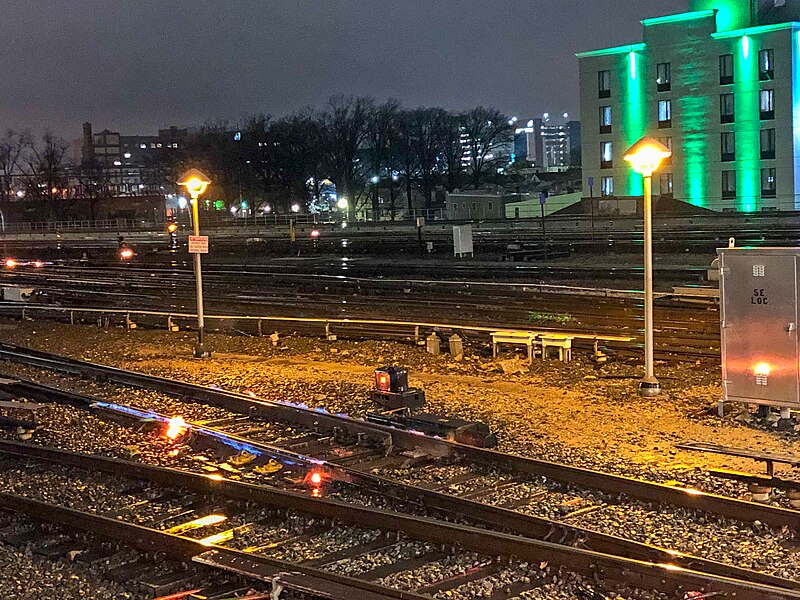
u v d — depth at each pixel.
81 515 10.67
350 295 33.12
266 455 13.39
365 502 11.41
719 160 61.50
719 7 61.59
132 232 83.44
